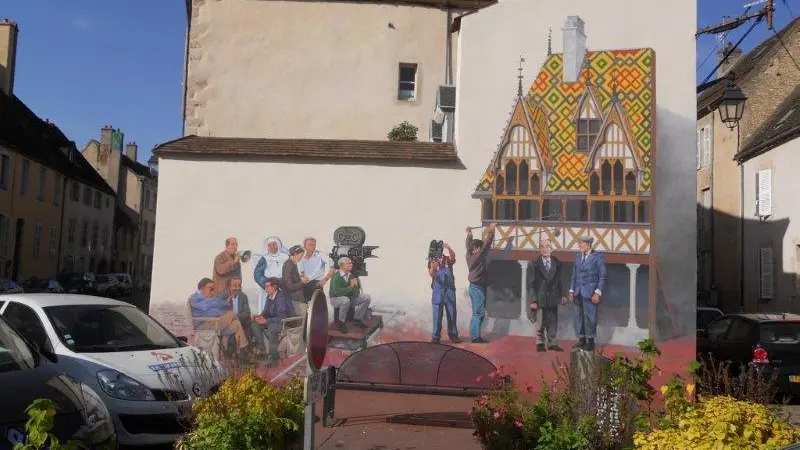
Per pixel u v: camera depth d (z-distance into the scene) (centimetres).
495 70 1162
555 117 1146
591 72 1152
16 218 4050
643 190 1123
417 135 1631
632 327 1100
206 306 1129
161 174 1141
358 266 1127
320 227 1134
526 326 1110
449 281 1122
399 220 1132
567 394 654
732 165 2530
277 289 1130
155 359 814
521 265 1121
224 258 1135
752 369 697
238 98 1611
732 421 468
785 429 473
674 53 1146
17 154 4034
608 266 1113
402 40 1655
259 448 580
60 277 4344
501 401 697
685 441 467
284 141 1201
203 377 768
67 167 4862
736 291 2480
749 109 2481
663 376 1087
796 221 2066
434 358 962
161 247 1138
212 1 1623
